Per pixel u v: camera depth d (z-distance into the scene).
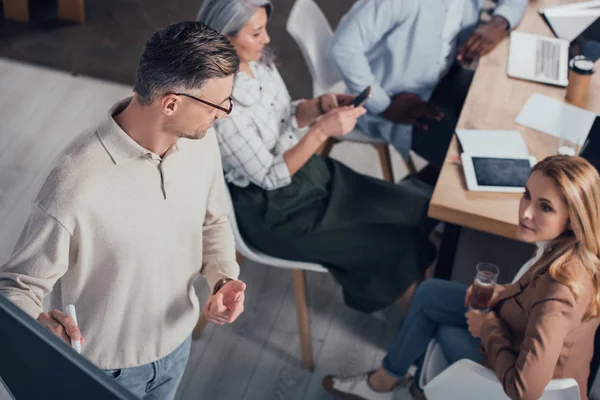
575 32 3.39
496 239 3.39
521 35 3.35
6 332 0.88
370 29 3.12
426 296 2.52
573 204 1.97
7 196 3.54
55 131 3.90
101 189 1.67
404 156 3.37
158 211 1.78
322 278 3.30
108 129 1.67
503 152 2.74
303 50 3.20
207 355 2.98
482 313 2.27
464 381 2.14
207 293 3.11
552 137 2.84
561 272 1.97
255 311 3.16
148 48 1.61
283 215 2.77
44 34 4.45
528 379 1.98
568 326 1.97
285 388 2.89
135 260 1.80
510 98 3.01
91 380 0.83
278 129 2.77
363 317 3.16
